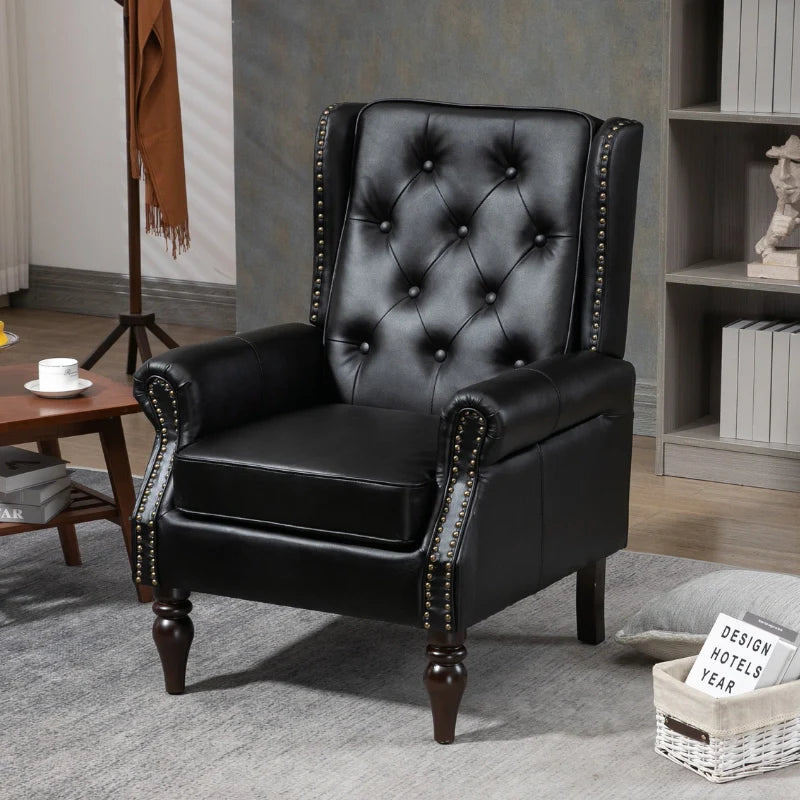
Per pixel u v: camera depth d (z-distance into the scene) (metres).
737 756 2.29
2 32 6.04
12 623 2.98
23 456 3.06
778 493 3.88
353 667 2.75
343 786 2.28
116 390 3.08
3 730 2.48
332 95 4.80
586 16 4.30
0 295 6.39
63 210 6.28
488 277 2.87
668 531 3.57
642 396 4.48
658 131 4.28
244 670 2.74
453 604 2.32
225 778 2.30
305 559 2.43
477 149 2.90
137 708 2.57
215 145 5.82
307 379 2.94
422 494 2.36
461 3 4.49
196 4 5.71
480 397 2.31
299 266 5.01
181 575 2.55
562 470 2.58
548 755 2.38
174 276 6.07
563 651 2.82
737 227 4.14
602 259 2.73
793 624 2.46
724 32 3.80
